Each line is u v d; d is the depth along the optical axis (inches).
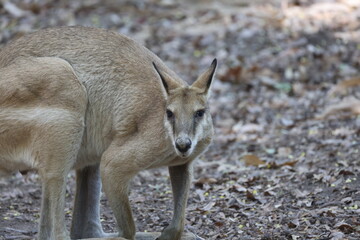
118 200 402.3
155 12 969.5
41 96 401.4
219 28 917.2
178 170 413.1
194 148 396.8
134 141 399.5
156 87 407.5
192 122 383.6
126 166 398.3
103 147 421.1
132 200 507.5
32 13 947.3
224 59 839.1
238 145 636.7
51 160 399.2
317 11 954.7
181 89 394.3
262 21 932.6
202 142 399.5
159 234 424.5
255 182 520.7
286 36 883.4
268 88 776.3
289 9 971.3
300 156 574.6
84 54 416.5
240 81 792.9
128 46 425.4
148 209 489.4
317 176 504.1
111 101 412.5
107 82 413.4
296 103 728.3
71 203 521.3
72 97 402.9
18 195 526.9
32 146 402.6
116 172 399.5
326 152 567.2
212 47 869.2
